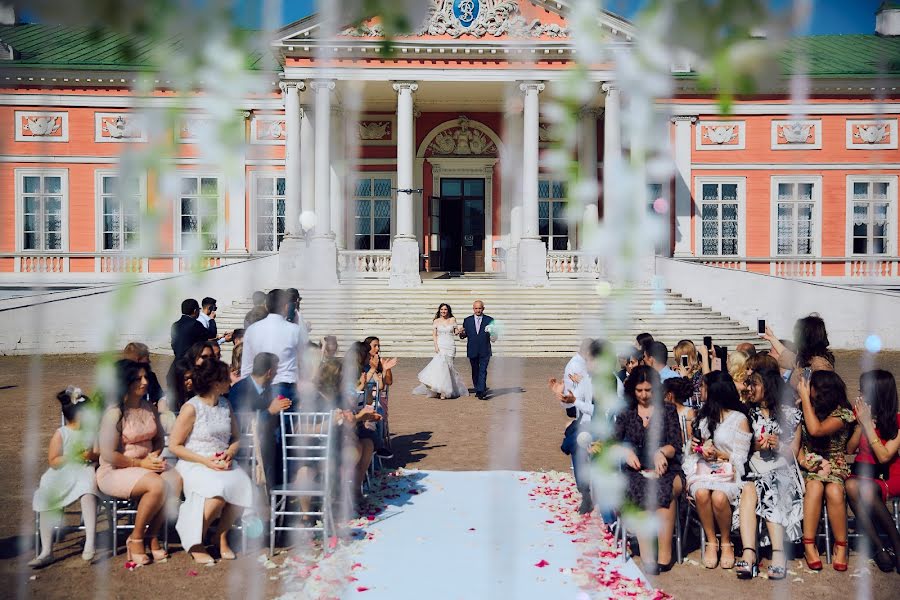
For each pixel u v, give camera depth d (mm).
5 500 6203
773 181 25312
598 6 1411
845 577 4766
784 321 21062
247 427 5672
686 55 1319
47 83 24609
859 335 20438
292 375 6113
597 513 5852
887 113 24719
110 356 1517
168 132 1402
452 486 6852
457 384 12461
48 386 13414
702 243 25484
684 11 1271
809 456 5043
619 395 5234
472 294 21219
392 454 7812
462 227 27000
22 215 24812
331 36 1478
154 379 6719
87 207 25031
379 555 5023
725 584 4637
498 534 5410
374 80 22578
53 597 4262
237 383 5688
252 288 21953
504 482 6973
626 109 1478
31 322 18953
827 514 4977
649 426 5098
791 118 25125
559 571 4715
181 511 4938
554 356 18078
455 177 26891
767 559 5156
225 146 1416
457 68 22578
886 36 27672
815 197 25234
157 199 1407
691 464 5184
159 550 5000
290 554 5047
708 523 5008
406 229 22547
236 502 4973
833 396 4973
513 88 23703
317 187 22297
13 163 24734
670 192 25266
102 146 24938
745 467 4930
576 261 22938
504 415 10695
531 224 22484
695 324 19469
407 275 22141
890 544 5246
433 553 5074
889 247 24984
